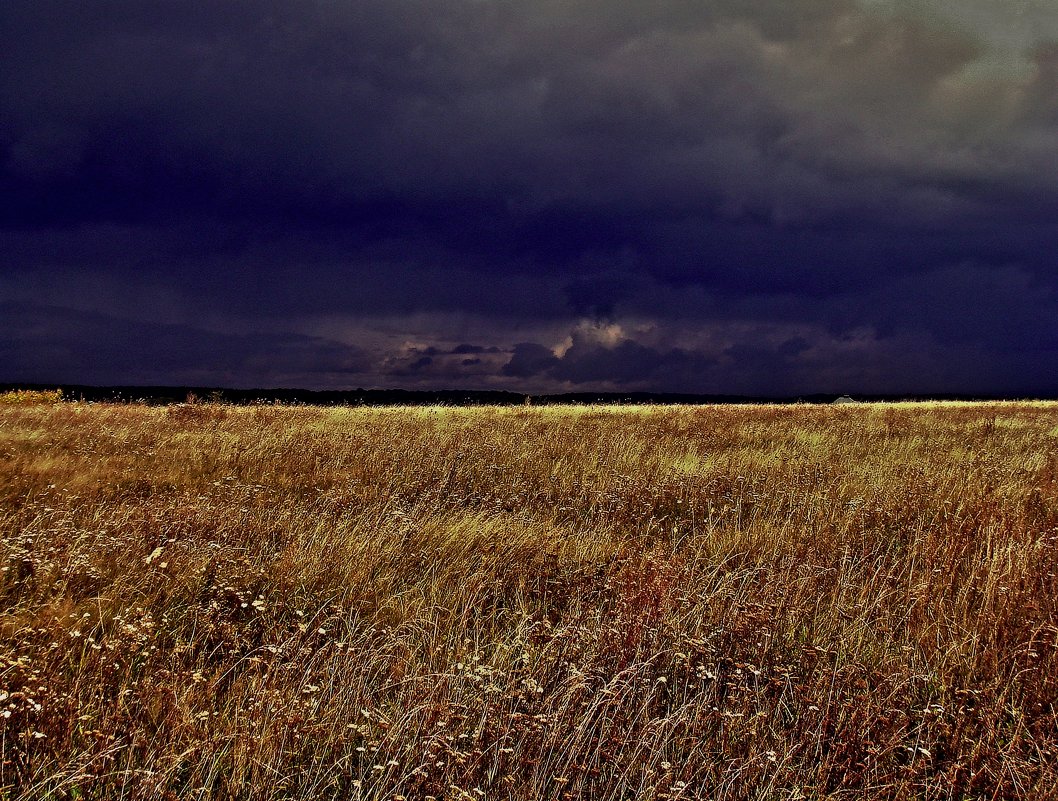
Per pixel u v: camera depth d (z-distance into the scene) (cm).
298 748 311
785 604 488
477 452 1221
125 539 570
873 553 632
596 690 369
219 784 295
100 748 285
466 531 696
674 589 483
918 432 1703
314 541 615
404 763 308
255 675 360
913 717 371
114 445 1179
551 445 1323
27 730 282
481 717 330
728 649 430
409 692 356
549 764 311
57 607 434
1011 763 312
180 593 491
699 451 1352
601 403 3017
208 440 1265
